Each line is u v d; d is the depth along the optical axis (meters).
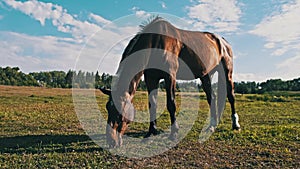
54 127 8.29
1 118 9.80
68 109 13.10
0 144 6.14
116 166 4.80
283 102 18.59
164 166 4.82
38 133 7.38
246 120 10.37
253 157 5.30
